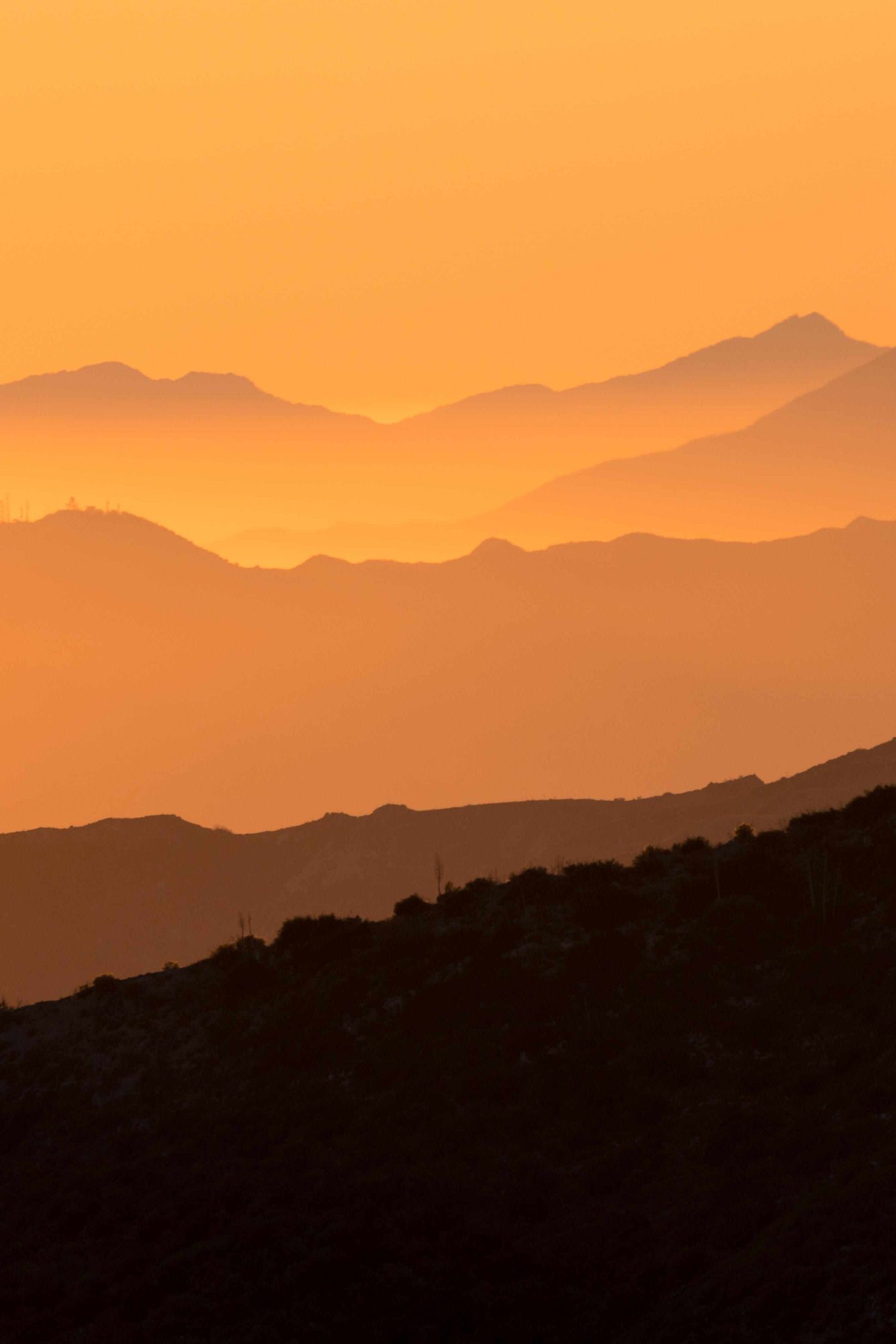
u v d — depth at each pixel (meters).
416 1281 125.44
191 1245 138.00
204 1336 118.62
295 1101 173.12
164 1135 174.62
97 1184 161.38
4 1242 152.25
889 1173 118.50
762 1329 104.81
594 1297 122.06
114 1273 136.38
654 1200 135.62
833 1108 138.38
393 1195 143.75
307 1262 128.62
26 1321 129.00
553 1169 146.12
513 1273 128.00
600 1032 166.38
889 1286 103.94
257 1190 148.12
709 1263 120.44
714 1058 157.50
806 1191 125.12
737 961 173.25
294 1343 116.62
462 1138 155.38
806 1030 157.50
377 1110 165.75
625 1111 152.38
